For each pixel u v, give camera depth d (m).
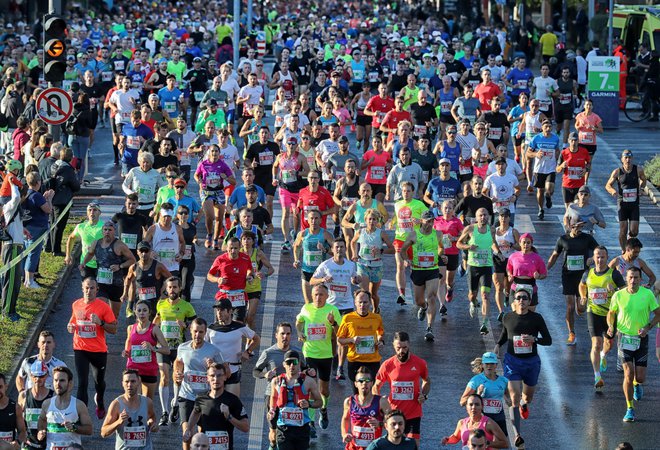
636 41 159.62
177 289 55.69
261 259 61.62
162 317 55.81
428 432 53.62
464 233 65.50
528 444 52.66
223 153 83.75
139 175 74.94
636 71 150.00
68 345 63.12
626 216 79.31
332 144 85.25
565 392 58.41
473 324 67.50
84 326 53.47
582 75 138.25
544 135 87.06
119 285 61.94
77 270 74.31
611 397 57.94
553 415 55.75
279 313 68.06
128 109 102.38
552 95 112.75
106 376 59.22
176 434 52.81
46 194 68.88
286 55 122.94
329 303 59.19
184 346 49.75
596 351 58.03
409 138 82.81
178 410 53.84
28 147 81.81
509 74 120.62
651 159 109.50
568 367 61.56
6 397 45.31
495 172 77.38
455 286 74.12
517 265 62.81
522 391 53.53
